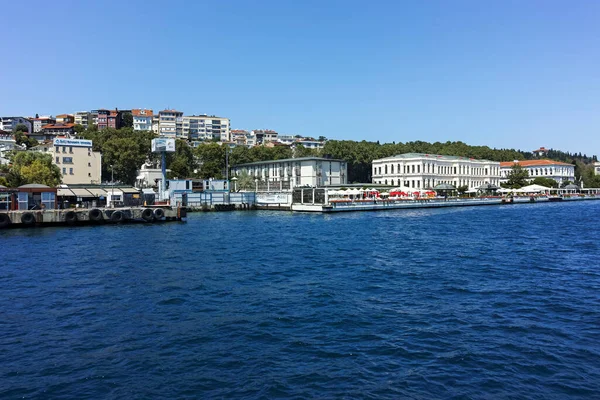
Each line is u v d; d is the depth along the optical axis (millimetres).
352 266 33625
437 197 124375
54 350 17312
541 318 20672
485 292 25516
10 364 16078
